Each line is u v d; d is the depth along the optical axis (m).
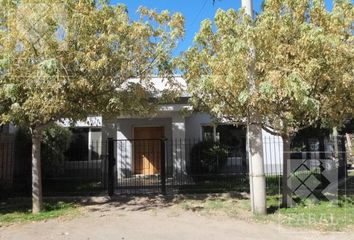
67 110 7.85
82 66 7.32
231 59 6.52
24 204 9.09
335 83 7.03
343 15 7.30
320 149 12.30
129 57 7.88
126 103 8.08
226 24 7.13
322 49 6.55
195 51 7.59
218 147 13.07
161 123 14.27
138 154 14.10
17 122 7.83
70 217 7.57
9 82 7.03
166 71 8.24
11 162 11.65
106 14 7.61
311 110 6.48
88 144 14.67
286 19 6.82
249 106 7.11
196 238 5.96
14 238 6.15
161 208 8.23
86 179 13.24
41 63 6.73
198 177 12.64
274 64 6.66
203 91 7.51
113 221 7.15
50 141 12.53
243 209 7.95
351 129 12.64
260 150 7.45
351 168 13.69
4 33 7.12
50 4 7.14
